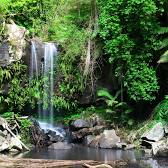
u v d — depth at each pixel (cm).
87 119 1200
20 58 1247
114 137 1095
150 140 1020
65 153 1004
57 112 1312
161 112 1074
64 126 1234
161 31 1098
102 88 1240
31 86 1281
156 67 1130
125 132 1127
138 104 1176
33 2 1539
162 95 1164
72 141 1180
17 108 1263
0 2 1334
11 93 1246
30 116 1247
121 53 1115
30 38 1360
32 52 1282
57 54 1303
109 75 1243
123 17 1128
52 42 1339
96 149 1062
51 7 1564
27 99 1272
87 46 1251
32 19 1513
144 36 1111
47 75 1304
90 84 1265
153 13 1103
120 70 1148
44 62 1305
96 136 1143
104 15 1138
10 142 1062
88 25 1286
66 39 1304
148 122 1102
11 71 1240
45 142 1133
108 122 1179
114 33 1127
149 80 1112
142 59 1120
